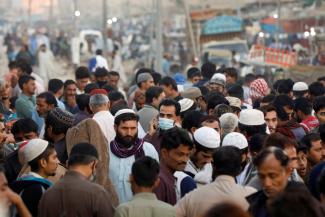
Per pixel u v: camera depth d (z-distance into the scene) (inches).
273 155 604.1
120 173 796.0
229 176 649.0
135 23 4185.5
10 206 658.8
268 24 2496.3
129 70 3299.7
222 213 462.0
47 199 674.8
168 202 711.1
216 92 1162.0
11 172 799.1
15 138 903.1
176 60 2906.0
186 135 718.5
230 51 2235.5
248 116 858.1
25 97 1207.6
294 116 1063.6
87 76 1441.9
